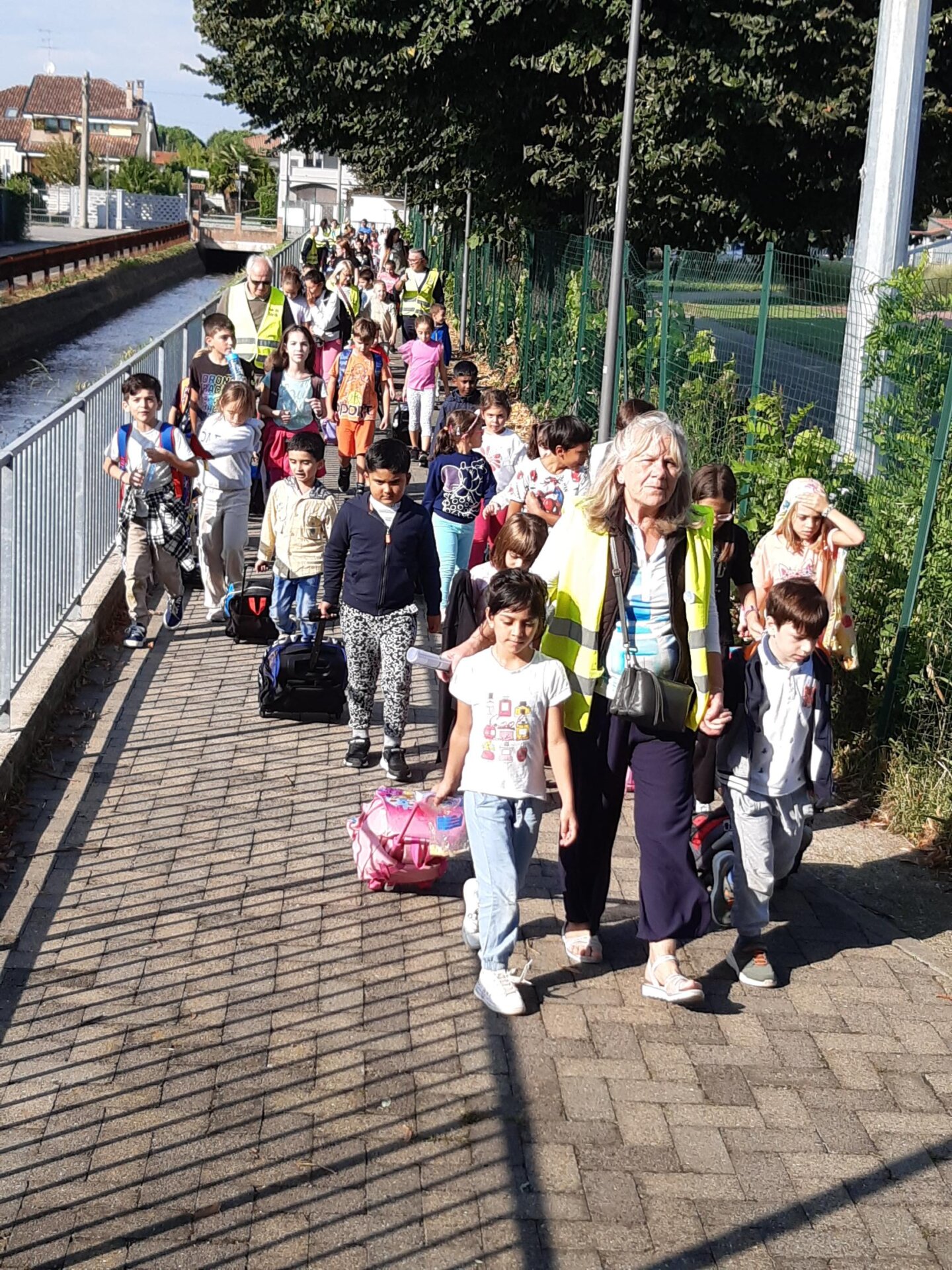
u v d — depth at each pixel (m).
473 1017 5.09
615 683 5.18
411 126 19.64
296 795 7.04
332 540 7.42
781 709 5.27
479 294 28.47
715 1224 4.06
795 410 9.06
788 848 5.50
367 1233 3.96
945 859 6.58
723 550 6.82
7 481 6.81
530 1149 4.36
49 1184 4.13
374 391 13.80
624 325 13.17
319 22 17.16
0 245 62.94
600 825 5.39
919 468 7.60
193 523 10.83
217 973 5.32
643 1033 5.05
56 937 5.54
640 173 16.39
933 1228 4.08
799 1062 4.91
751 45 15.61
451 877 6.26
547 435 7.87
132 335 49.97
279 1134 4.38
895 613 7.59
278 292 12.45
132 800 6.87
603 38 15.82
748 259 10.26
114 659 9.04
